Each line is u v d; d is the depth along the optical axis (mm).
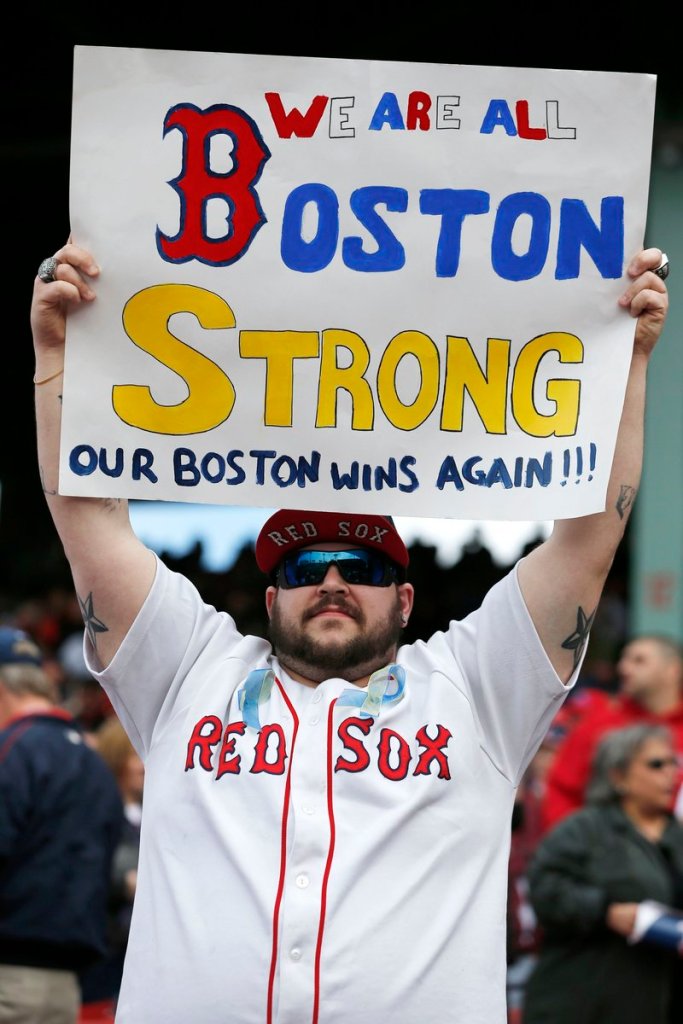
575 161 2895
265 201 2891
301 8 10375
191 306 2887
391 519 2957
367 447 2887
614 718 6414
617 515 2867
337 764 2729
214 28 10711
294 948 2561
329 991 2541
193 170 2889
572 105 2895
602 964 4672
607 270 2895
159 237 2885
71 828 4395
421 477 2879
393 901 2605
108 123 2883
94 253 2879
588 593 2852
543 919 4758
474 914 2682
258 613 14945
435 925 2615
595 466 2834
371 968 2559
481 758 2807
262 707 2842
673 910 4789
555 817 6277
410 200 2893
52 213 16891
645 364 2914
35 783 4371
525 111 2895
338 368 2887
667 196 10219
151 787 2830
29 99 11758
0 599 16844
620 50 10461
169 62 2881
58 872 4344
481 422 2885
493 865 2756
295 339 2887
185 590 2973
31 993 4277
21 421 20844
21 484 20906
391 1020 2541
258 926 2586
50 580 19203
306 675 2916
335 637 2883
